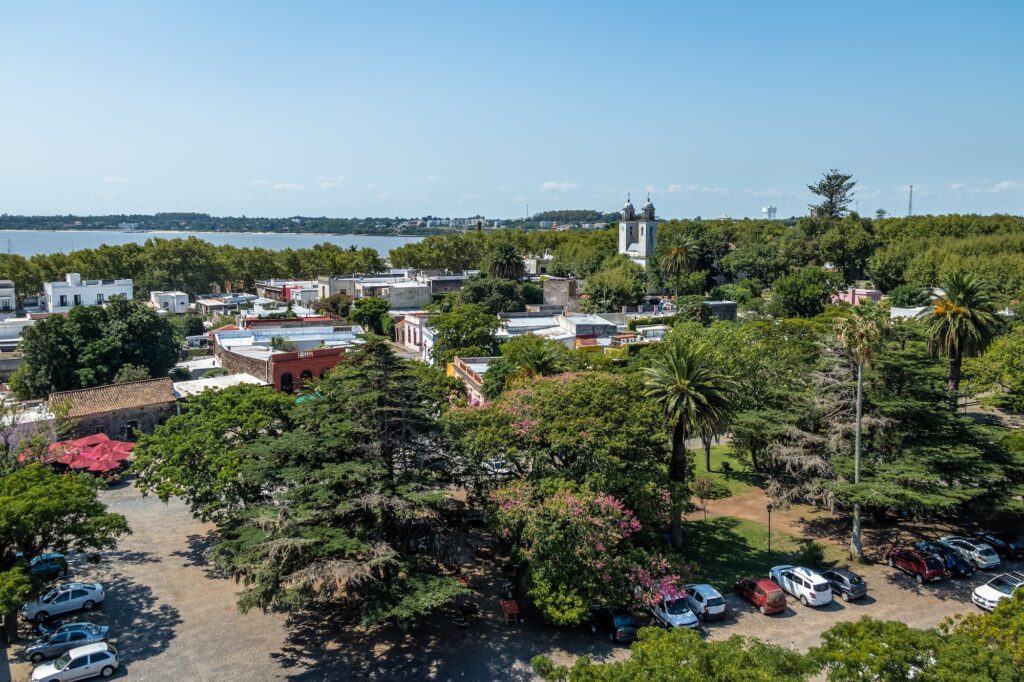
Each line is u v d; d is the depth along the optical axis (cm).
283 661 2639
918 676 1720
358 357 3036
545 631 2861
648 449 3394
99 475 4634
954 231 15662
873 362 3578
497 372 5300
